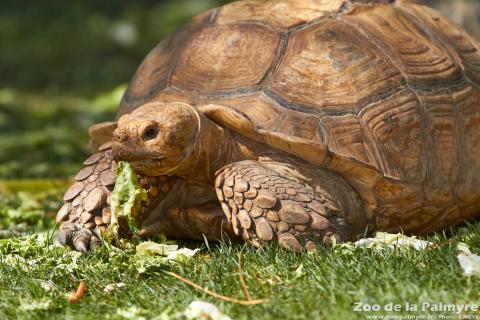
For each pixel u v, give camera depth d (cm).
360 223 1012
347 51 1037
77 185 1033
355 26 1072
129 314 776
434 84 1062
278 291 804
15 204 1409
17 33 3762
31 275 907
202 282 850
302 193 953
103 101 2583
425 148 1023
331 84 1012
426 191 1016
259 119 983
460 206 1062
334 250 892
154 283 872
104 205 1016
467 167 1059
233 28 1084
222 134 1014
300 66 1023
